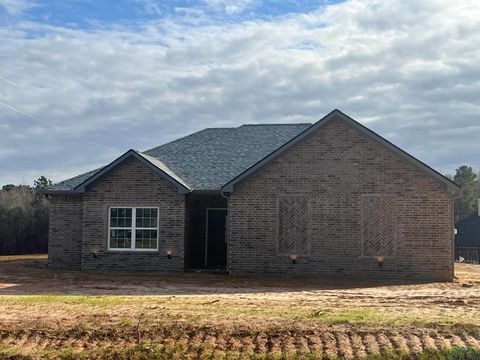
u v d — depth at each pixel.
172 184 23.92
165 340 12.17
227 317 13.27
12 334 12.52
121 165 24.38
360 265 22.23
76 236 25.83
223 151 27.81
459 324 12.61
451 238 21.73
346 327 12.52
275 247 22.81
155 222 24.11
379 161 22.34
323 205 22.62
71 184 26.33
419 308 14.85
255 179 23.12
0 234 49.38
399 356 11.27
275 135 29.14
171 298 15.95
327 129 22.77
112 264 24.19
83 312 13.77
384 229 22.17
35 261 30.64
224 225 25.91
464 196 79.25
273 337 12.13
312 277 22.31
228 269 23.11
